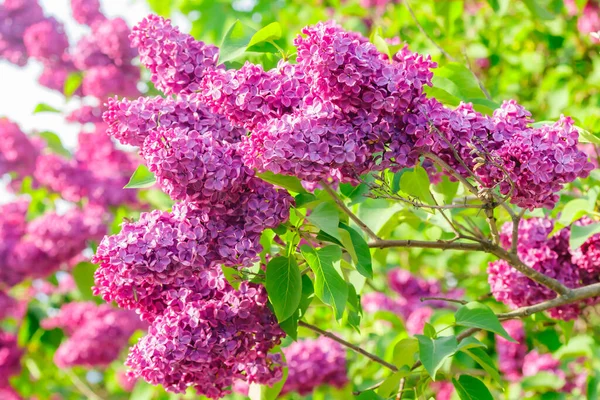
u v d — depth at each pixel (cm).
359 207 370
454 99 326
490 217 279
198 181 251
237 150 257
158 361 268
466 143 257
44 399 838
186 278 272
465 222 440
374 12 689
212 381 288
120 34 664
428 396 348
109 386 838
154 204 585
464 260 609
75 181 685
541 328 492
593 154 476
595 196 368
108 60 684
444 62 436
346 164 254
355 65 246
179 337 270
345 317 322
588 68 627
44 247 659
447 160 269
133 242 257
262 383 313
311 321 553
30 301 745
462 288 585
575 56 627
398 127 259
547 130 260
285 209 269
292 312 275
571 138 259
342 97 249
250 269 293
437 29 598
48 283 808
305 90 260
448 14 554
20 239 706
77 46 688
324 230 268
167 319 274
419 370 341
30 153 734
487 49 604
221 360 284
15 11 759
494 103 344
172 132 252
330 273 273
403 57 272
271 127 246
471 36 637
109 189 686
